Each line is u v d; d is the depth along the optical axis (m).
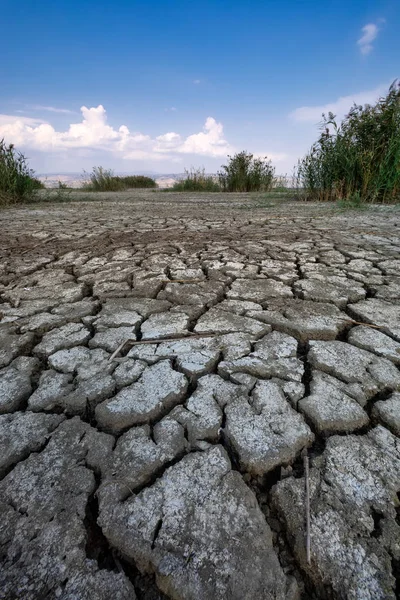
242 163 10.24
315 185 6.08
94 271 2.06
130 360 1.11
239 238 2.93
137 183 16.50
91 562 0.58
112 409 0.90
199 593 0.53
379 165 5.17
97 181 13.12
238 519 0.63
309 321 1.36
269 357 1.12
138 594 0.55
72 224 3.77
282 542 0.62
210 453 0.77
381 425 0.85
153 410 0.90
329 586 0.55
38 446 0.80
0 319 1.44
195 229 3.40
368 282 1.80
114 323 1.37
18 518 0.64
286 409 0.89
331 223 3.62
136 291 1.72
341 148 5.37
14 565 0.57
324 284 1.77
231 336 1.26
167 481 0.70
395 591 0.54
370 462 0.74
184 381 1.01
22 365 1.10
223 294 1.68
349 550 0.58
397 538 0.60
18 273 2.04
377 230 3.20
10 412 0.92
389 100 5.00
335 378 1.01
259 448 0.78
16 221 4.01
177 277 1.93
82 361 1.12
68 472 0.73
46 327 1.36
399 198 5.22
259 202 6.05
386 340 1.21
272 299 1.60
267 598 0.53
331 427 0.84
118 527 0.62
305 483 0.70
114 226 3.62
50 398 0.95
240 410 0.89
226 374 1.04
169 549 0.59
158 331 1.31
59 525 0.63
